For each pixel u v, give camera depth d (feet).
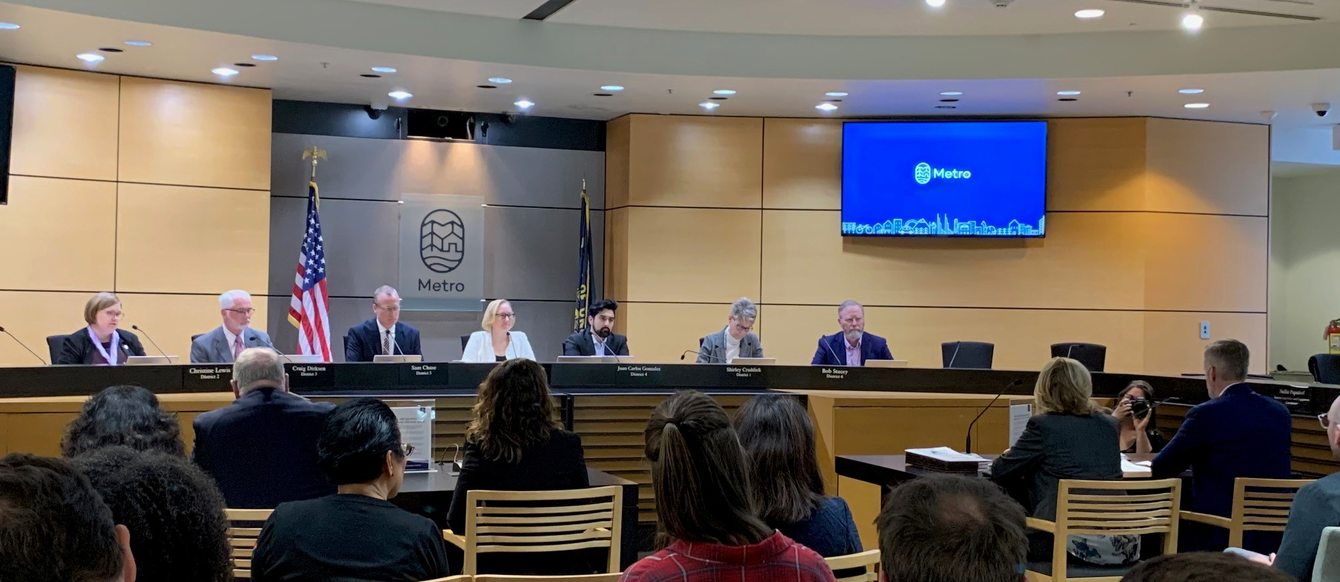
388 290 24.58
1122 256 30.78
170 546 4.49
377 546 8.02
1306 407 18.10
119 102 26.71
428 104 30.73
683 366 20.94
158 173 27.12
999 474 13.79
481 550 11.42
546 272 32.83
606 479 13.99
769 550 6.29
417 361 20.54
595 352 25.02
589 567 12.50
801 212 31.89
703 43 26.11
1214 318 31.14
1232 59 24.70
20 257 25.63
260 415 12.19
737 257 31.76
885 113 31.12
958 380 21.02
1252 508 13.35
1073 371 13.74
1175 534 13.00
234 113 27.96
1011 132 30.91
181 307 27.32
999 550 4.75
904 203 31.35
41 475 3.52
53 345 21.66
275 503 12.11
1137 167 30.68
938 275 31.76
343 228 31.09
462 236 32.04
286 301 30.58
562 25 25.45
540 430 11.78
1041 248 31.27
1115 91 27.14
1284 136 33.55
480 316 32.37
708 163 31.71
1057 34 25.61
